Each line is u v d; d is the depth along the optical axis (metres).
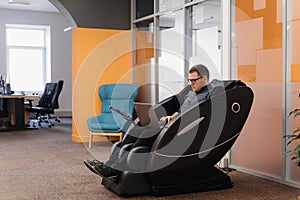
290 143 3.91
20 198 3.56
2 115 8.61
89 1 6.80
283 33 3.96
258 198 3.55
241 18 4.55
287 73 3.94
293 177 3.93
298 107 3.82
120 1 7.04
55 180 4.17
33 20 11.13
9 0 9.33
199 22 5.50
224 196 3.61
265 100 4.22
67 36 11.52
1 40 10.88
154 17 6.55
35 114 10.20
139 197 3.57
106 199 3.51
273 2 4.08
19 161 5.14
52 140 6.95
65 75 11.54
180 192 3.64
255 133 4.39
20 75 11.31
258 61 4.30
